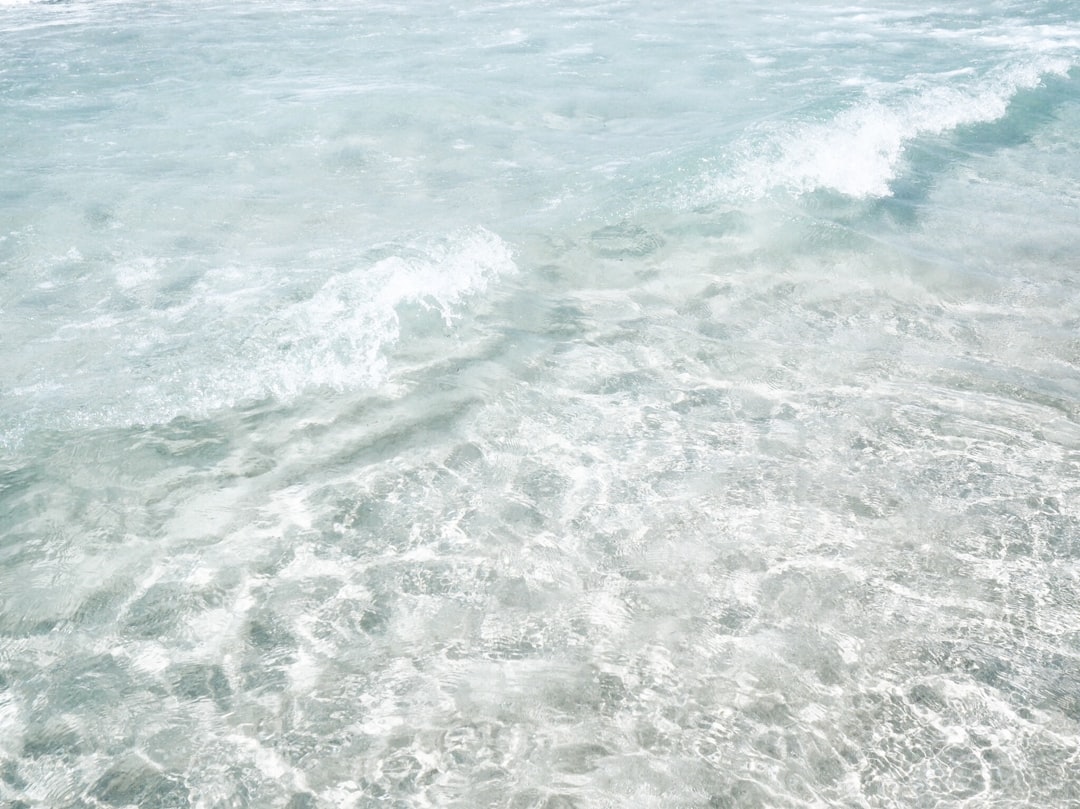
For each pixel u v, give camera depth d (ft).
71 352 15.47
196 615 10.62
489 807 8.43
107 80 31.12
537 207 21.80
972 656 10.06
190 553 11.54
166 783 8.66
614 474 13.12
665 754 8.95
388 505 12.47
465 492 12.74
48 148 24.93
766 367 15.84
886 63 34.17
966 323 17.35
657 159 24.16
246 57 34.32
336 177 23.43
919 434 14.01
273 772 8.78
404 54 35.06
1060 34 38.81
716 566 11.40
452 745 9.06
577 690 9.67
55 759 8.87
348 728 9.24
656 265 19.38
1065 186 23.84
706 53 35.68
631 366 15.84
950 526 12.07
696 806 8.44
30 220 20.38
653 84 31.48
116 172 23.35
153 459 13.20
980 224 21.50
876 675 9.84
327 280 17.88
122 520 12.05
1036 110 29.40
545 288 18.38
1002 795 8.52
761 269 19.29
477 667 9.96
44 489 12.51
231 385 14.84
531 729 9.23
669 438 13.93
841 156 24.17
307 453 13.48
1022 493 12.68
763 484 12.89
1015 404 14.80
